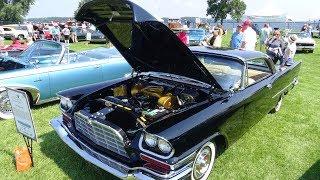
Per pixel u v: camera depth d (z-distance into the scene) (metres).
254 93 3.99
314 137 4.78
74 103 3.60
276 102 5.32
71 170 3.61
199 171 3.22
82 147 3.29
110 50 6.89
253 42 8.56
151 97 3.66
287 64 5.84
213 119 3.15
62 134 3.54
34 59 5.60
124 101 3.56
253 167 3.85
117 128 2.90
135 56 4.16
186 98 3.52
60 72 5.62
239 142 4.49
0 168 3.61
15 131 4.62
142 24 3.16
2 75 4.93
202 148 3.08
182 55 3.46
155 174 2.73
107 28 3.84
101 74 6.31
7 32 22.30
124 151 2.92
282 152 4.25
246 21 8.53
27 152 3.64
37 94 5.38
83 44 18.06
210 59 4.11
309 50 15.95
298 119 5.50
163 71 4.16
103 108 3.40
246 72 3.96
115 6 3.17
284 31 15.73
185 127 2.86
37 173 3.53
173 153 2.67
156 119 3.09
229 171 3.73
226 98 3.57
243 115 3.82
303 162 4.02
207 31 19.67
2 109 5.04
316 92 7.41
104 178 3.46
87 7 3.41
